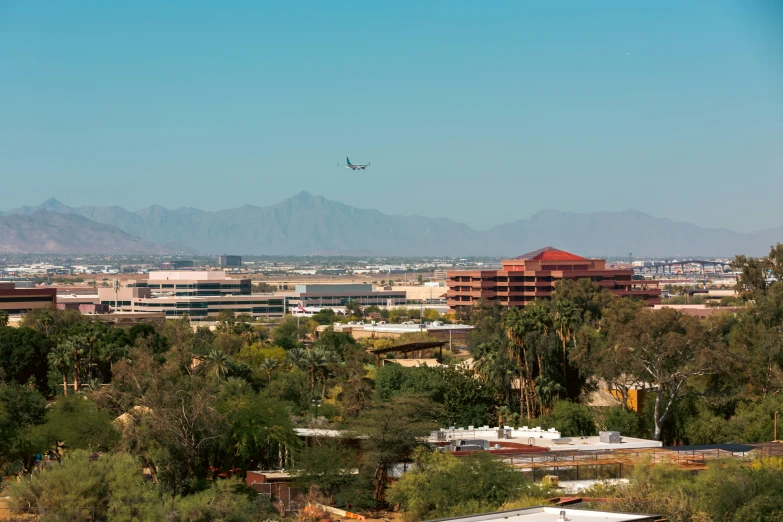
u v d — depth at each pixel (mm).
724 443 182250
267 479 157500
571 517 90938
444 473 136500
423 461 147000
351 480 155250
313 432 174250
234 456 169500
